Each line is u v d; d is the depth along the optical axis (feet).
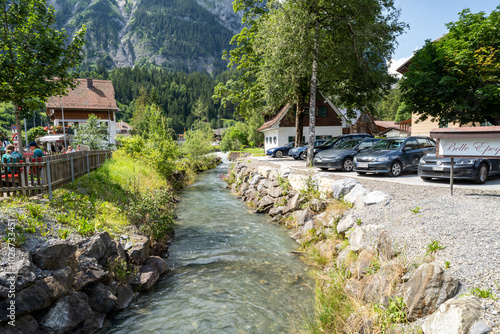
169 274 22.11
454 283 12.42
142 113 308.19
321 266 22.26
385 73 69.10
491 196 24.09
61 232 18.53
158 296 18.95
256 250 26.53
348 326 13.50
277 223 35.01
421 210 21.76
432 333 10.90
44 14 31.45
